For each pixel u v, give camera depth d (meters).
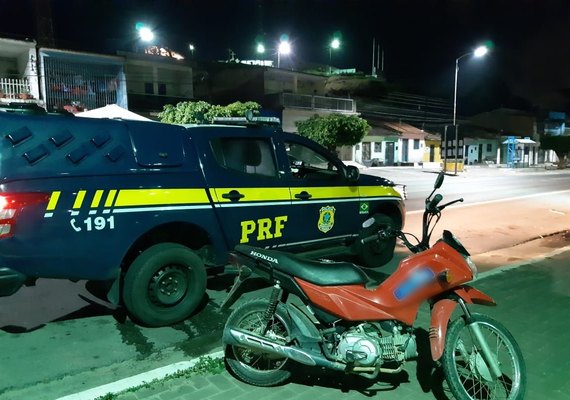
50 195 4.12
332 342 3.47
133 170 4.61
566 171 42.88
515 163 44.31
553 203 16.19
